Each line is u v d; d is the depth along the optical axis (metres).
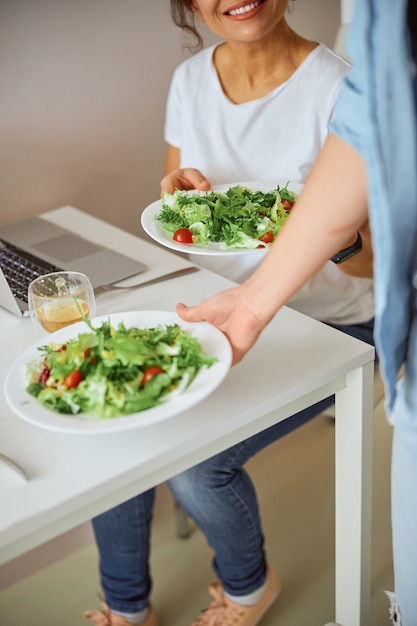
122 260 1.53
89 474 0.99
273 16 1.54
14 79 1.76
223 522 1.53
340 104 0.95
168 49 1.96
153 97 1.98
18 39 1.73
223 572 1.64
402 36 0.84
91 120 1.90
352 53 0.89
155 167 2.06
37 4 1.72
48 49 1.77
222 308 1.11
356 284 1.68
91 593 1.87
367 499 1.34
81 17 1.79
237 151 1.70
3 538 0.92
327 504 2.07
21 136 1.82
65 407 0.99
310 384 1.15
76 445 1.04
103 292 1.42
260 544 1.63
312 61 1.62
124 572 1.65
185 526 2.01
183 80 1.75
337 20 2.25
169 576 1.91
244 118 1.67
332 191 0.97
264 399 1.11
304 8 2.15
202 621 1.69
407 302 0.98
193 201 1.44
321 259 1.02
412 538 1.14
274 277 1.05
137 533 1.61
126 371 1.00
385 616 1.72
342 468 1.33
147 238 2.10
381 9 0.85
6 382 1.05
